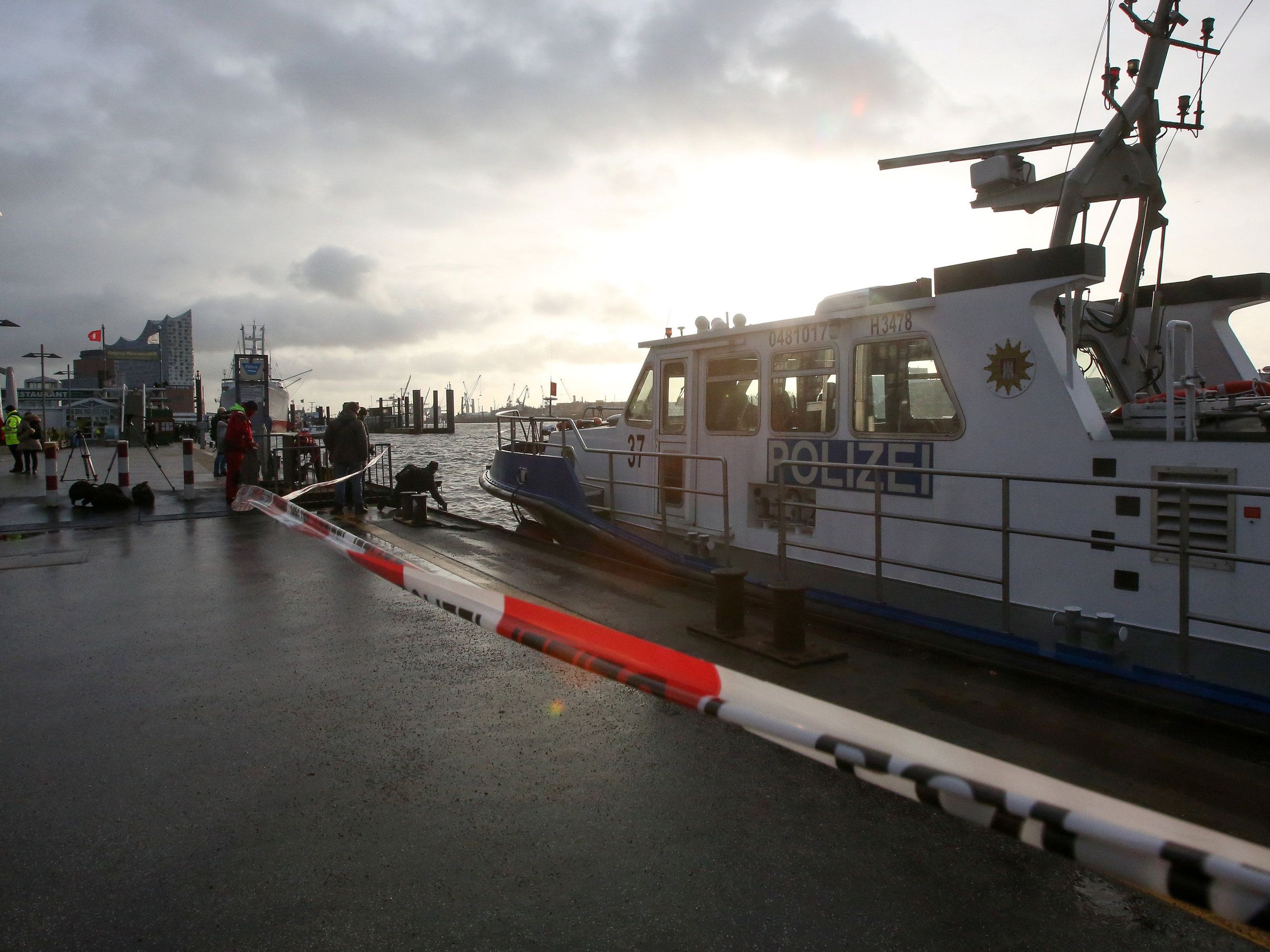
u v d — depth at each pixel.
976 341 6.47
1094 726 4.65
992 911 3.04
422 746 4.50
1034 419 6.13
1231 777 4.04
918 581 7.04
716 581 6.44
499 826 3.65
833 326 7.65
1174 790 3.92
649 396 10.33
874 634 6.30
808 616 6.80
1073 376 6.00
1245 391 6.15
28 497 16.20
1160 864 1.46
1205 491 4.49
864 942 2.86
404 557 10.10
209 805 3.85
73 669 5.84
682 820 3.71
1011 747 4.40
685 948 2.82
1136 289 7.03
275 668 5.86
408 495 13.52
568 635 3.44
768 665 5.76
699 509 9.48
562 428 12.66
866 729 2.08
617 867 3.33
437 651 6.25
